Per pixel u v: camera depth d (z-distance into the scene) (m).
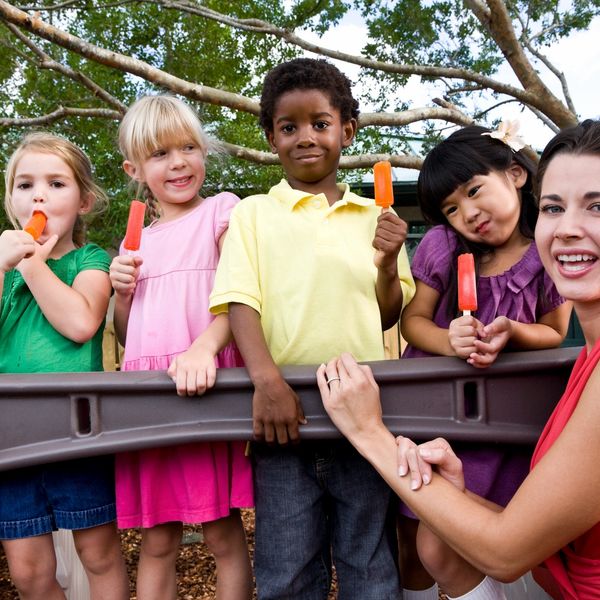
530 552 1.15
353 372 1.34
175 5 4.38
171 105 1.96
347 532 1.63
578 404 1.15
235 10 5.24
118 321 1.92
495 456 1.65
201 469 1.64
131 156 2.00
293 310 1.70
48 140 1.89
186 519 1.64
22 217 1.85
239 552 1.82
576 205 1.18
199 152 1.99
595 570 1.20
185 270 1.84
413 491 1.26
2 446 1.41
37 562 1.67
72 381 1.38
